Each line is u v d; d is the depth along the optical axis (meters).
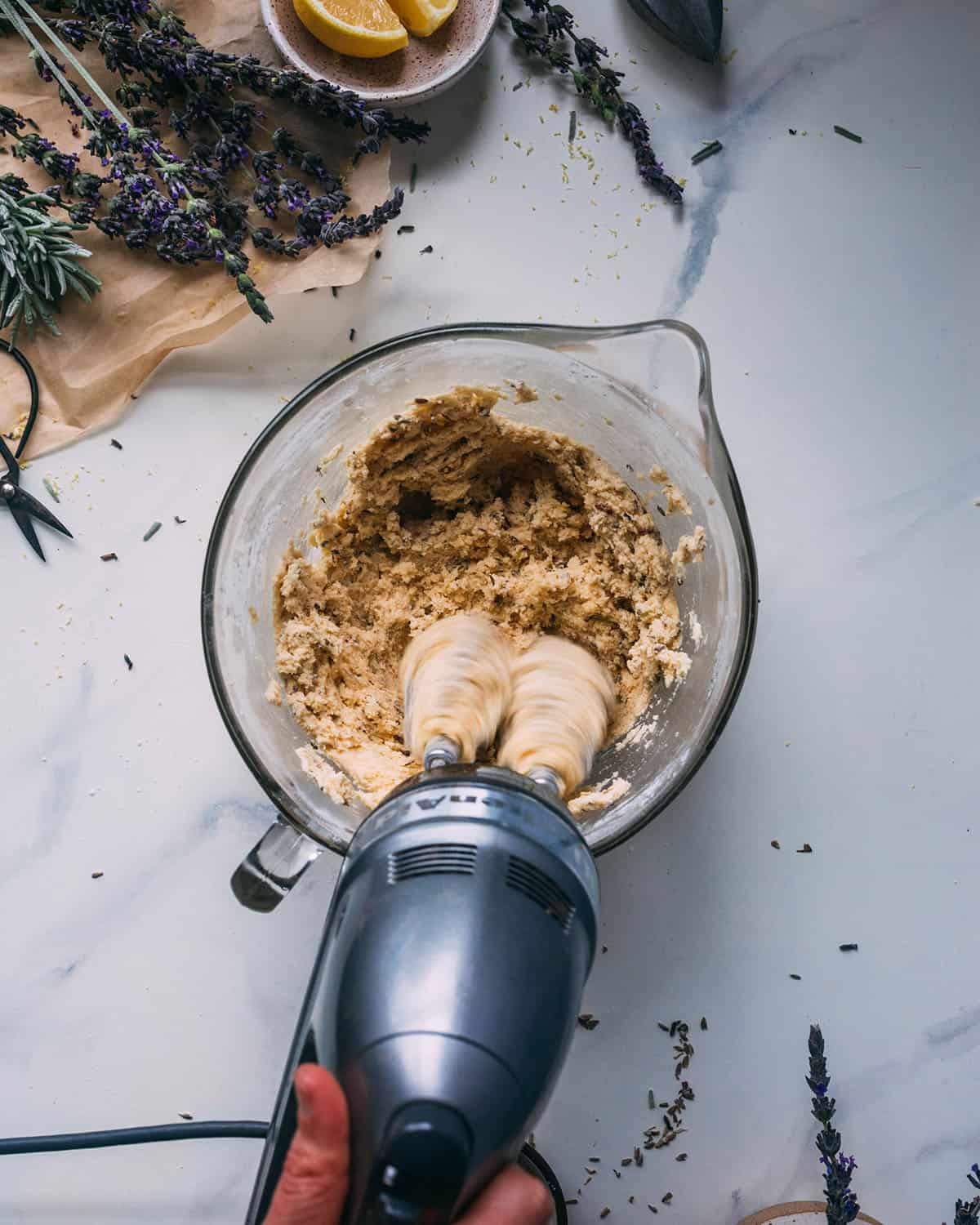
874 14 0.76
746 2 0.76
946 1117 0.73
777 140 0.76
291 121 0.73
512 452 0.69
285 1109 0.54
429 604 0.70
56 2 0.72
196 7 0.73
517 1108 0.49
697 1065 0.73
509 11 0.76
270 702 0.67
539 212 0.75
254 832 0.73
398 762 0.67
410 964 0.50
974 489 0.75
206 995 0.73
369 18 0.71
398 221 0.75
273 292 0.72
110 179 0.71
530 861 0.54
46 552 0.73
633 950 0.73
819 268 0.76
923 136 0.76
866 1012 0.73
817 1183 0.72
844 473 0.75
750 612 0.64
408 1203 0.47
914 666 0.74
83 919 0.73
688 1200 0.72
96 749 0.73
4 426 0.73
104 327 0.73
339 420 0.67
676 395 0.67
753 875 0.73
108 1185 0.72
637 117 0.74
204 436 0.74
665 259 0.75
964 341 0.75
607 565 0.69
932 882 0.73
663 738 0.67
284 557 0.68
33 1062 0.72
